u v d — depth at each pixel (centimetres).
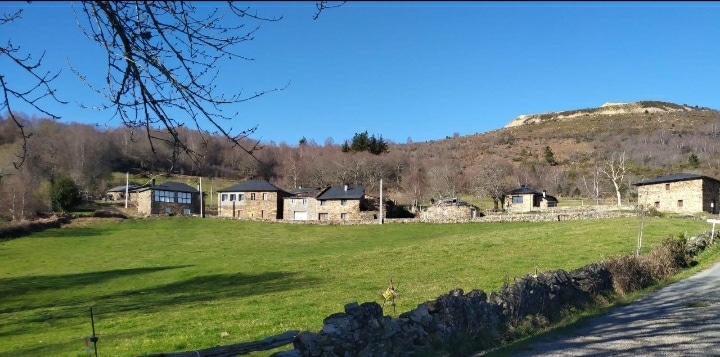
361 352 825
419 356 891
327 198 7300
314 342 775
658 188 5956
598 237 3219
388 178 10544
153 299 2427
